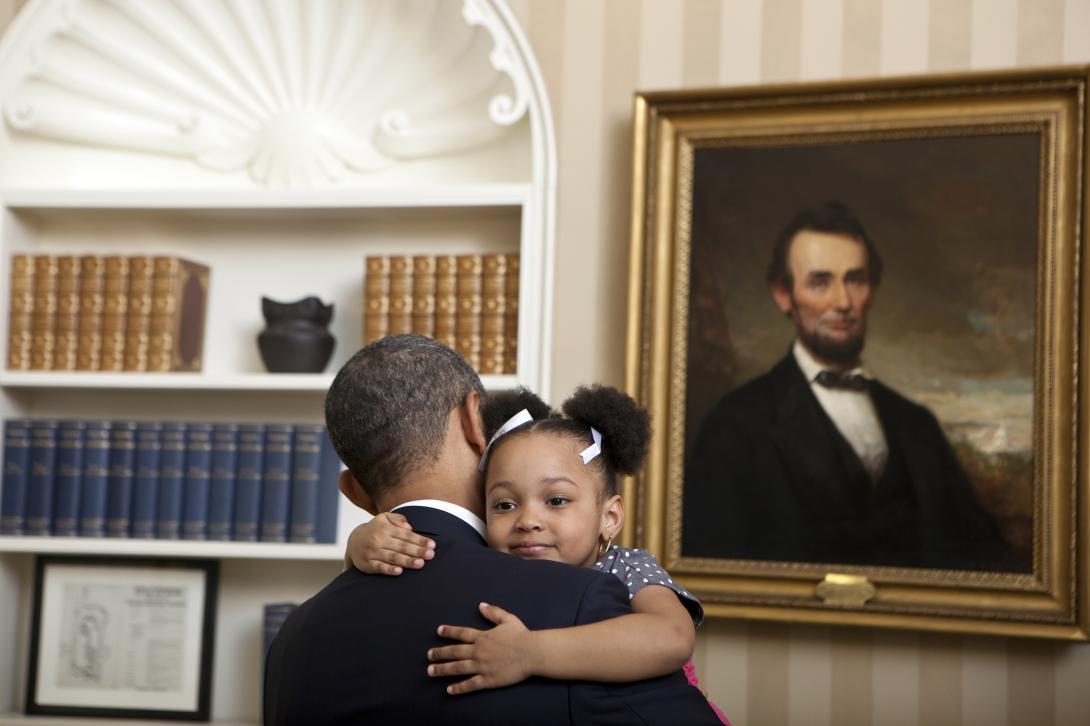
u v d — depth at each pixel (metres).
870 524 3.06
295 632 1.49
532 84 3.38
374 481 1.58
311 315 3.47
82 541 3.41
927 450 3.04
